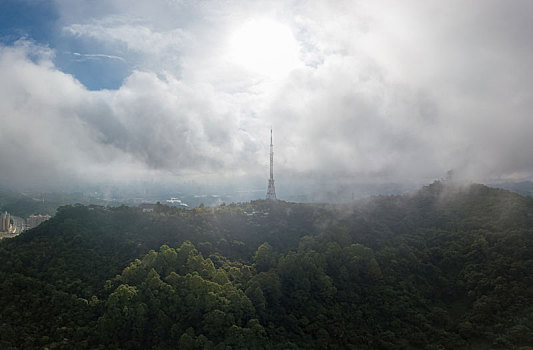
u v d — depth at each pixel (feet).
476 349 444.96
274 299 530.27
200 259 570.05
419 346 471.21
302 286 551.59
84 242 578.25
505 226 622.95
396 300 543.80
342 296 551.59
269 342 452.35
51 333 424.87
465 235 640.99
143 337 449.06
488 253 578.66
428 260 619.67
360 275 599.57
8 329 406.21
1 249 522.06
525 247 546.26
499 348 430.20
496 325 461.37
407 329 494.18
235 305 482.69
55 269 509.35
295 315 513.45
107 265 554.46
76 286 494.18
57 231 589.32
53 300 458.50
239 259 650.43
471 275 553.64
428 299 552.82
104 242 601.62
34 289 467.93
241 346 434.71
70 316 448.65
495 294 504.02
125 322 453.58
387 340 481.05
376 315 523.70
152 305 470.39
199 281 498.28
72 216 627.87
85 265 537.65
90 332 435.12
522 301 478.59
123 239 617.62
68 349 408.05
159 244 629.51
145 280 506.48
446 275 588.09
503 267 538.06
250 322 466.29
